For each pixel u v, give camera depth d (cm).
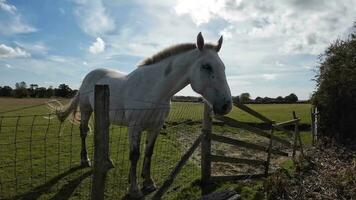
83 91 379
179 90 297
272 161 489
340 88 675
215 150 559
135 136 292
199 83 271
